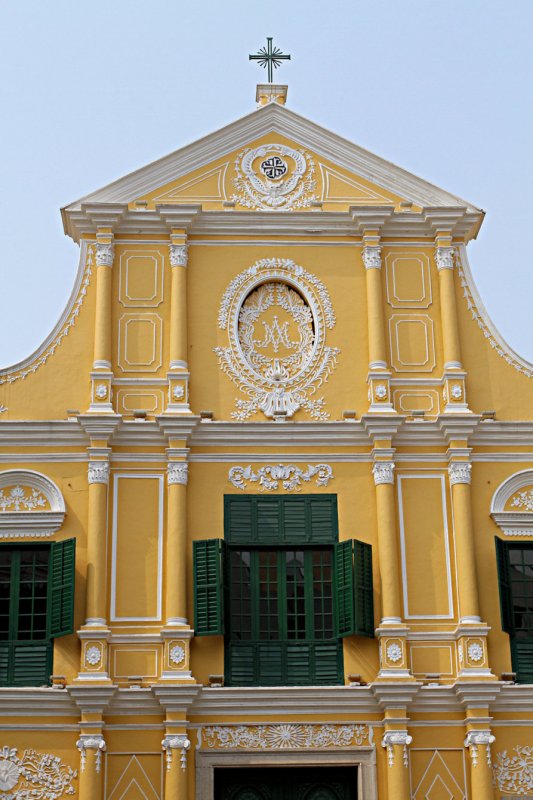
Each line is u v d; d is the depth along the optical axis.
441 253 25.06
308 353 24.61
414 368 24.45
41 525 23.00
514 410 24.31
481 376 24.52
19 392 23.92
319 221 25.20
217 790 22.12
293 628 22.88
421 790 21.86
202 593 22.58
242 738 21.98
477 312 24.95
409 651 22.59
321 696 22.11
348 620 22.52
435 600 22.97
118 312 24.47
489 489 23.73
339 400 24.23
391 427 23.66
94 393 23.69
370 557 23.03
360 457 23.83
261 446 23.77
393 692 21.95
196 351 24.36
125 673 22.20
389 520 23.20
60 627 22.20
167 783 21.47
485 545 23.42
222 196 25.41
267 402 24.11
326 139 25.86
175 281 24.56
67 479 23.36
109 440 23.47
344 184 25.67
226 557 22.94
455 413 23.75
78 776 21.56
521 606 23.19
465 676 22.14
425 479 23.72
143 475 23.44
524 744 22.14
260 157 25.75
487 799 21.56
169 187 25.41
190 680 21.94
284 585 23.16
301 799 22.20
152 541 23.06
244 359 24.36
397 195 25.66
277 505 23.52
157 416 23.33
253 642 22.72
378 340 24.38
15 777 21.53
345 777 22.31
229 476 23.59
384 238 25.30
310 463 23.78
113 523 23.11
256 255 25.08
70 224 24.98
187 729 21.94
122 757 21.78
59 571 22.58
